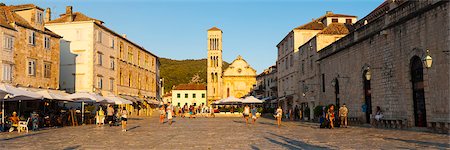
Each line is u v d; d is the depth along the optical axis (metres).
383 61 25.86
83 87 46.72
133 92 62.88
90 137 20.31
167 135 21.55
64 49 47.59
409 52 22.39
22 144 16.52
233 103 60.25
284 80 59.88
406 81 22.80
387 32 25.05
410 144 14.59
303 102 48.09
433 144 14.34
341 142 16.17
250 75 106.06
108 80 51.88
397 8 23.64
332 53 36.16
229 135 21.27
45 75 37.69
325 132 22.77
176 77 184.38
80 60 47.12
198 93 122.31
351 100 31.89
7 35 32.59
